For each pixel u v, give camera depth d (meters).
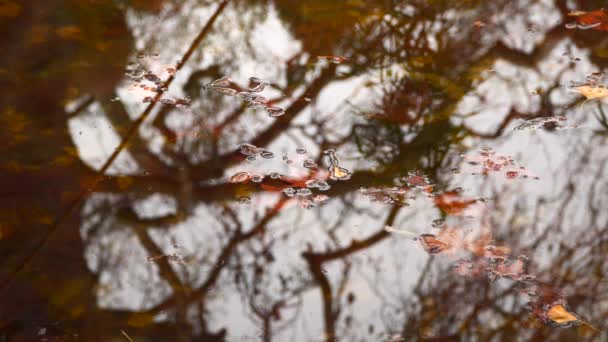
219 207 1.65
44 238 1.61
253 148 1.72
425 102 1.80
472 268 1.58
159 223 1.63
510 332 1.52
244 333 1.52
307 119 1.77
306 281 1.57
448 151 1.72
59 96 1.80
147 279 1.57
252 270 1.58
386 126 1.76
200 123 1.76
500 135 1.74
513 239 1.60
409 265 1.58
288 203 1.65
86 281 1.57
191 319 1.54
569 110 1.78
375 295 1.55
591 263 1.57
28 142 1.73
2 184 1.67
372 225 1.62
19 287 1.56
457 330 1.52
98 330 1.53
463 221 1.63
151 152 1.72
